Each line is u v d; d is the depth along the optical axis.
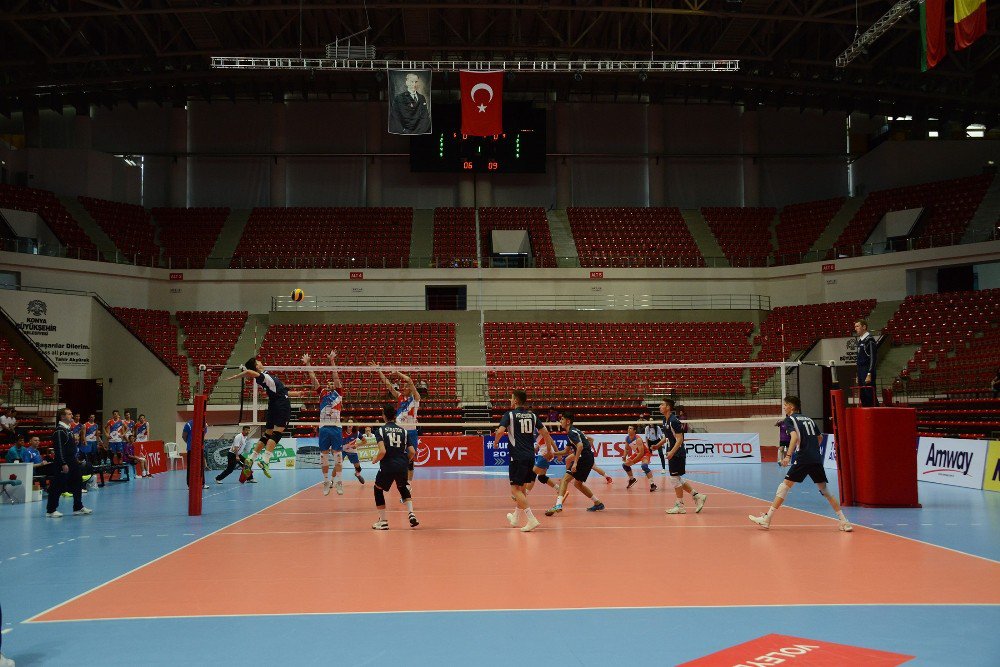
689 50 33.84
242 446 18.78
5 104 35.81
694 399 29.61
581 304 35.06
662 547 8.55
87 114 37.88
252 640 4.97
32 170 35.12
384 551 8.41
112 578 7.05
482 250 36.25
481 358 30.94
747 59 31.58
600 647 4.76
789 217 38.41
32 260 30.03
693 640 4.89
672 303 35.38
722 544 8.75
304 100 39.34
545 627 5.23
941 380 26.75
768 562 7.59
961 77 32.84
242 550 8.56
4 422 17.91
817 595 6.13
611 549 8.44
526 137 38.34
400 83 22.80
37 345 27.39
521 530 9.97
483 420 27.41
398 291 34.66
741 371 30.97
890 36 31.27
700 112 40.56
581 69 27.64
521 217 38.12
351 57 25.72
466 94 23.45
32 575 7.25
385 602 6.00
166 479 20.25
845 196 40.53
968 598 6.01
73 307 28.36
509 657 4.57
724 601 5.95
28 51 32.00
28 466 14.74
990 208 32.25
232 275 34.25
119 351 28.47
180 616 5.61
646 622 5.34
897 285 32.78
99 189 35.88
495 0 28.44
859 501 12.54
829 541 8.94
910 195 35.19
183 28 29.84
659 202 40.38
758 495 14.45
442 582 6.74
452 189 40.19
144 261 33.72
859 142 40.75
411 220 37.78
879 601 5.91
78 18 28.92
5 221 30.66
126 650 4.77
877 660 4.47
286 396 13.19
